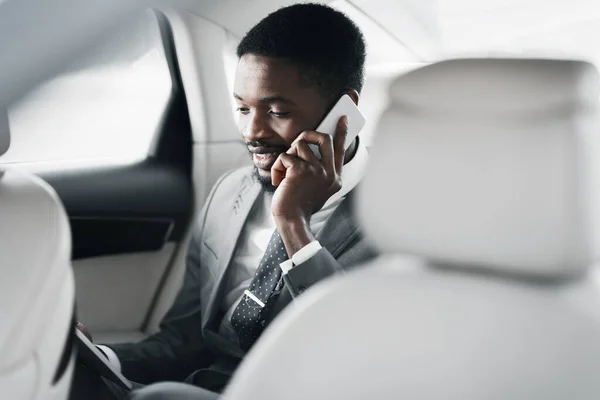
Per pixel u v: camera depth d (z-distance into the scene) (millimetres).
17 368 1073
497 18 2541
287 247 1785
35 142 2648
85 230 2717
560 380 821
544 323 833
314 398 879
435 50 2494
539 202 831
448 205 862
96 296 2771
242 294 2035
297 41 1882
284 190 1814
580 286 879
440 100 873
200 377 2002
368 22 2398
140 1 1395
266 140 1935
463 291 862
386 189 895
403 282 888
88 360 1617
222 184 2199
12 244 1105
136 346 2117
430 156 871
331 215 1887
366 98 2285
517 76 858
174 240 2873
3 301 1071
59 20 1330
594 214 838
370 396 864
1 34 1334
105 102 2734
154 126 2828
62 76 2605
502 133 845
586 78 859
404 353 859
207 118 2859
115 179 2750
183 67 2846
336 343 881
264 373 894
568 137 832
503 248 845
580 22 2533
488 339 839
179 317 2166
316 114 1915
